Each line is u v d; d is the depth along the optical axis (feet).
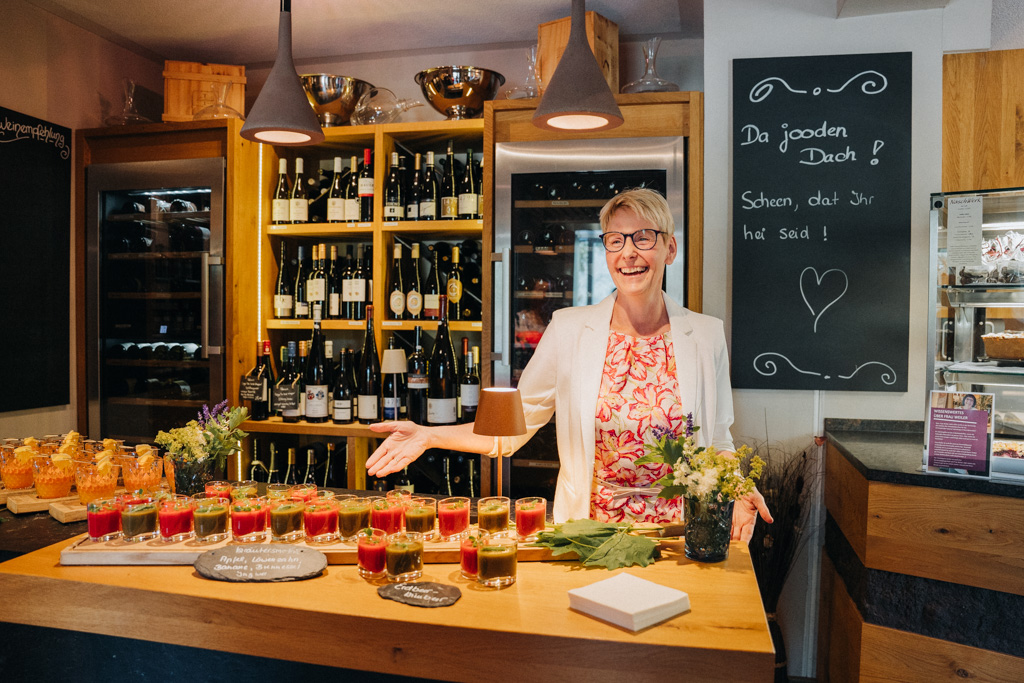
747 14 9.31
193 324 10.77
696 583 4.57
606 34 9.83
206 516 5.09
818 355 9.14
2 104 9.84
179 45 11.64
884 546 6.86
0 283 9.86
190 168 10.53
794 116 9.16
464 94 10.00
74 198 11.12
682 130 9.27
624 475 6.53
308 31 10.85
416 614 4.09
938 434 6.70
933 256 6.76
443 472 10.67
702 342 6.69
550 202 9.60
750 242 9.29
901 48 8.93
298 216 11.05
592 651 3.80
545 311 9.82
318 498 5.42
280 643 4.23
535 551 5.04
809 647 9.25
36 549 5.45
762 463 4.99
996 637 6.39
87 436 11.15
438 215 10.71
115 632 4.54
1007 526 6.28
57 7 10.19
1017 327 6.65
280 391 10.51
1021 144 8.83
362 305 10.85
